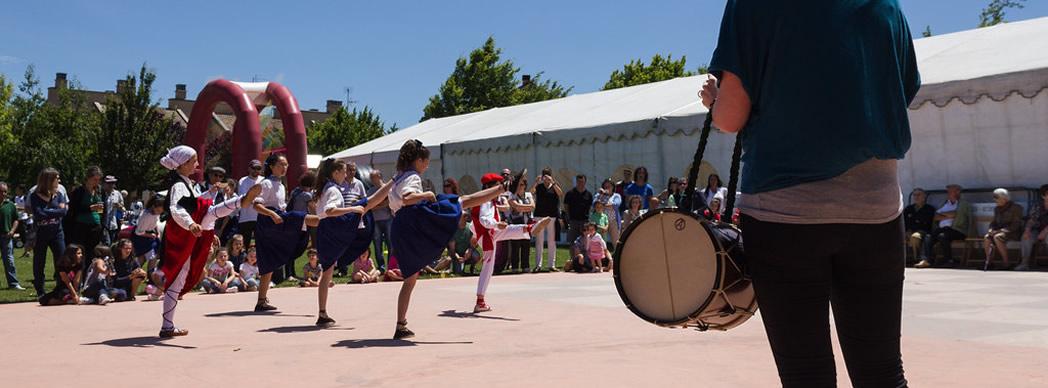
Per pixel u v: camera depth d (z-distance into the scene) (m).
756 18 2.04
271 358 5.48
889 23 2.06
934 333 6.16
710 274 2.10
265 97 26.94
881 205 2.03
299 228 8.69
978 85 13.63
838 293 2.18
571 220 16.81
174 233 6.57
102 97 70.69
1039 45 14.48
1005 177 13.53
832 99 1.97
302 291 11.17
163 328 6.61
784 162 2.02
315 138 60.38
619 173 18.73
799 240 2.01
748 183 2.10
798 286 2.05
